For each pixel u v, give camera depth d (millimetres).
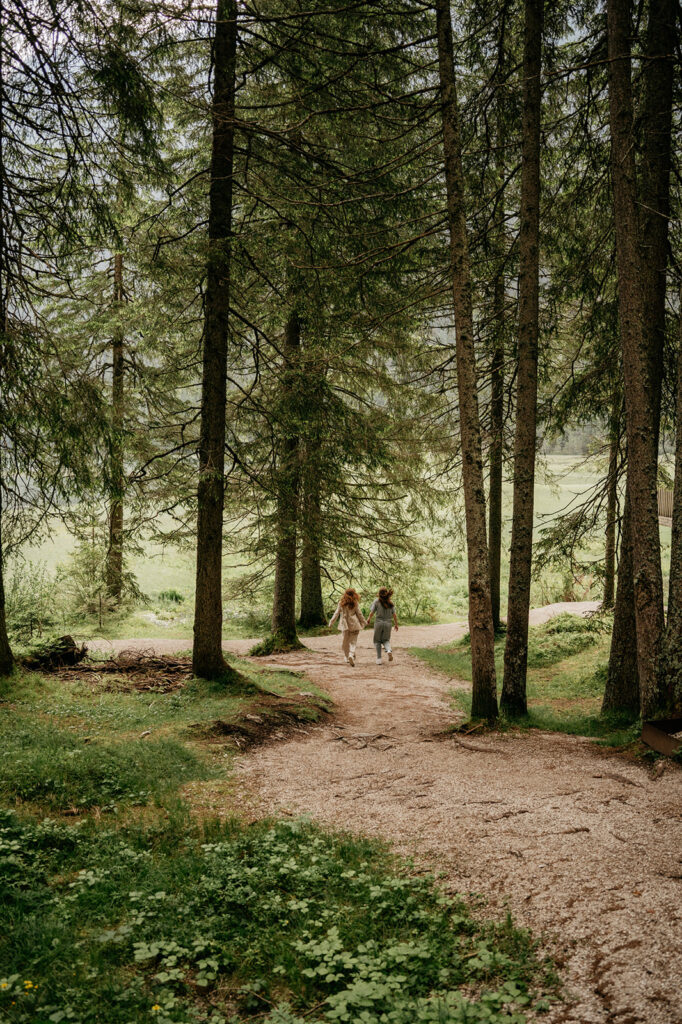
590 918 4141
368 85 9766
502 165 11789
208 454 10828
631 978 3551
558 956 3852
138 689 10414
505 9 10453
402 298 12852
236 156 11625
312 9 9977
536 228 9984
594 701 12031
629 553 10367
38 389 8922
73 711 8852
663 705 7668
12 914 4203
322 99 10609
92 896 4555
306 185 10648
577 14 10555
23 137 8891
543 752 8031
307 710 10234
